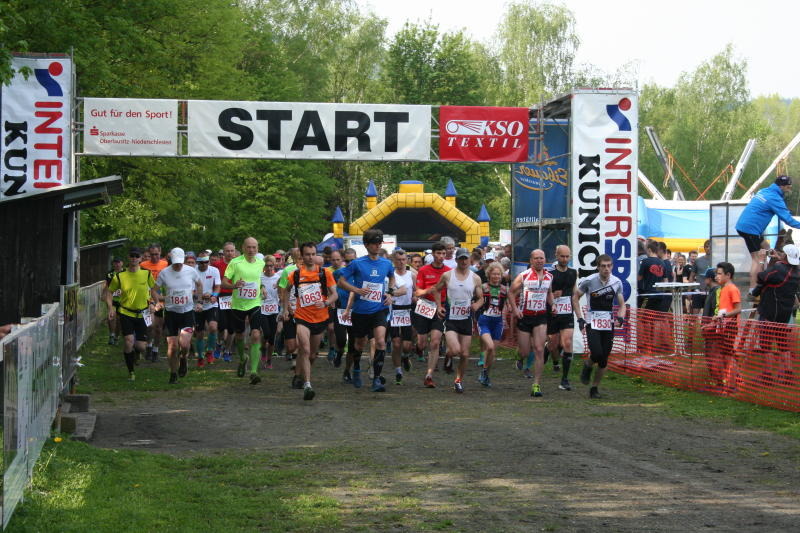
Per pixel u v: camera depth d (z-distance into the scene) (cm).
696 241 2977
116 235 2577
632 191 1655
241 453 772
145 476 660
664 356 1296
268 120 1590
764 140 7069
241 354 1354
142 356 1639
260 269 1305
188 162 2453
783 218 1325
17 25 1238
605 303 1130
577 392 1202
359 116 1608
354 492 624
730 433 875
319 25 5388
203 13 2417
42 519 519
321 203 4834
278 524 538
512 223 1891
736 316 1149
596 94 1647
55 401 749
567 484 646
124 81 2180
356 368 1239
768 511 568
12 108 1398
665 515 557
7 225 812
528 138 1658
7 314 811
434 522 543
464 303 1189
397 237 3716
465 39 5322
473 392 1202
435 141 2416
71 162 1416
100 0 1992
